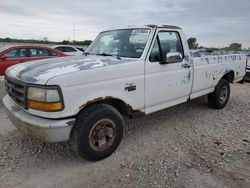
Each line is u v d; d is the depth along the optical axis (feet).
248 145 14.34
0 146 13.62
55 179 10.89
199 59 17.67
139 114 13.93
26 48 32.22
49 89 10.27
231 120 18.63
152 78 14.05
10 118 12.40
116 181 10.76
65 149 13.48
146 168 11.77
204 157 12.85
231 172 11.51
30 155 12.81
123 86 12.62
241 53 24.11
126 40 15.03
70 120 10.93
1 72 29.68
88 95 11.28
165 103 15.51
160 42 14.70
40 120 10.75
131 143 14.35
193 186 10.46
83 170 11.59
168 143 14.47
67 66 11.86
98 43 16.67
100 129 12.02
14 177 10.98
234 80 22.52
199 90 18.22
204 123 17.88
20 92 11.44
